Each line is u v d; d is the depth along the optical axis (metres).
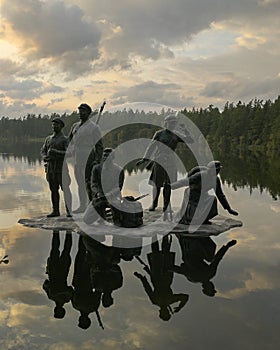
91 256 7.86
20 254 7.95
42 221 10.48
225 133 62.94
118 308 5.56
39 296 6.00
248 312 5.30
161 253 8.06
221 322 5.05
